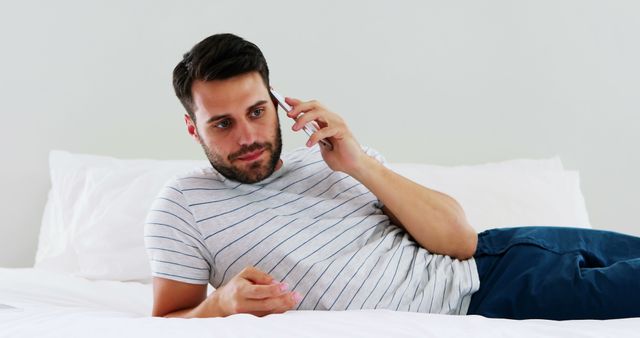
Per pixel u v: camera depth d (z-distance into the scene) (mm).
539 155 2465
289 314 1125
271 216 1320
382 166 1392
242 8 2400
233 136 1252
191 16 2389
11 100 2369
